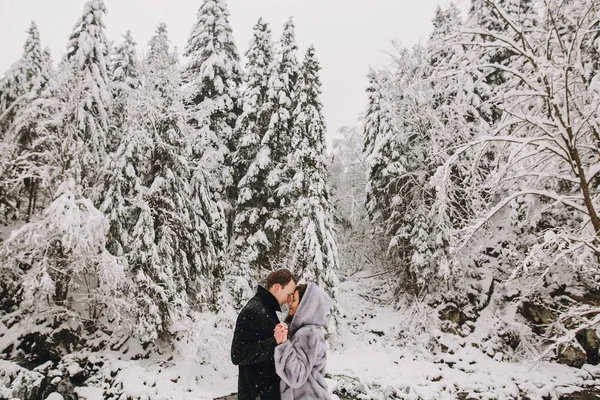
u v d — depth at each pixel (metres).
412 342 16.78
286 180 19.62
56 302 14.38
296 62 20.70
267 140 18.92
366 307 20.83
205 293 15.70
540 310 15.80
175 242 15.15
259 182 19.73
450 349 15.67
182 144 16.41
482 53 10.52
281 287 2.89
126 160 14.95
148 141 15.03
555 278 16.34
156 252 14.14
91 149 16.23
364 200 23.50
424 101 17.38
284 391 2.63
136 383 11.87
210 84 20.73
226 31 21.69
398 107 20.33
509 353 15.12
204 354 13.66
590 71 10.81
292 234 19.42
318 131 18.31
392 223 20.56
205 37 21.30
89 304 14.62
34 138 16.58
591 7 9.20
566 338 8.65
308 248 17.14
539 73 9.29
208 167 17.50
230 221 20.42
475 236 16.95
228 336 14.42
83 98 15.48
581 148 10.73
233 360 2.58
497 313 16.58
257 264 18.95
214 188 18.94
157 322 13.62
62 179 14.99
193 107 17.39
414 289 19.33
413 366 14.77
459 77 10.91
